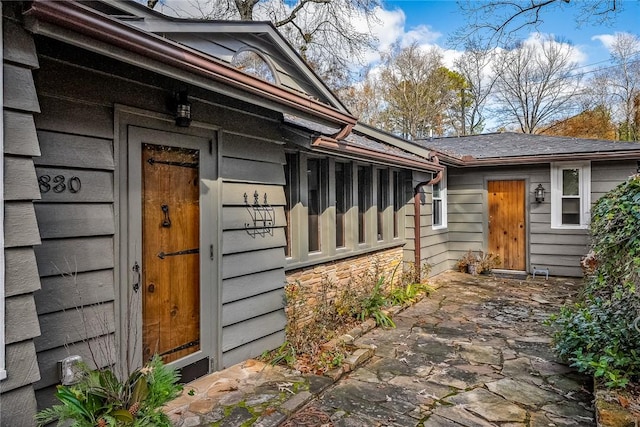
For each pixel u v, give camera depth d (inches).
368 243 241.1
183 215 120.8
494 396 123.6
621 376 112.0
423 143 440.8
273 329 154.7
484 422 108.3
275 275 156.9
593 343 125.7
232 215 137.4
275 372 134.6
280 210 160.2
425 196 308.7
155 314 112.2
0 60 67.2
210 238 129.6
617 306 128.9
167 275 115.6
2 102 67.6
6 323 67.4
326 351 152.3
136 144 106.7
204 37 122.3
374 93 799.1
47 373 84.5
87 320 92.7
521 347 168.2
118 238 101.0
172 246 117.2
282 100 123.8
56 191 87.3
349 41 519.5
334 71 548.1
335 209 211.2
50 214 86.0
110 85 99.1
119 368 100.0
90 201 93.9
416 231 283.6
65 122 89.4
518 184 339.0
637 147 296.7
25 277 69.8
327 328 179.9
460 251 358.6
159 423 77.3
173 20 109.6
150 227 110.7
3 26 68.8
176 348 118.7
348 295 203.0
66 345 88.0
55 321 86.4
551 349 163.9
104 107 97.7
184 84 118.3
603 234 137.5
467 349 166.1
